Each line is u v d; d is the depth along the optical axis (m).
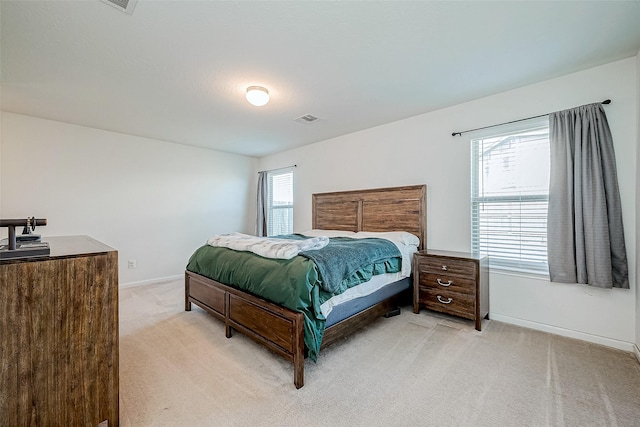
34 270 1.19
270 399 1.65
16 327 1.15
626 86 2.20
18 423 1.16
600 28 1.82
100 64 2.21
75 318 1.28
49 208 3.54
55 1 1.53
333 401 1.63
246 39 1.91
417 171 3.48
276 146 4.99
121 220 4.12
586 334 2.36
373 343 2.34
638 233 2.09
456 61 2.22
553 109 2.52
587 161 2.26
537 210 2.65
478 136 2.99
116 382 1.39
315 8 1.62
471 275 2.63
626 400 1.60
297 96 2.86
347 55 2.12
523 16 1.70
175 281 4.47
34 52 2.04
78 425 1.29
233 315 2.39
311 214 4.83
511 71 2.39
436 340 2.39
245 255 2.49
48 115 3.37
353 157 4.18
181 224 4.79
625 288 2.17
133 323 2.78
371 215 3.88
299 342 1.77
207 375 1.90
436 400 1.63
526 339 2.39
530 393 1.68
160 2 1.55
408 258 3.09
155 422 1.46
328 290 1.96
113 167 4.05
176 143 4.73
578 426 1.42
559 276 2.38
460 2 1.58
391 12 1.66
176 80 2.49
